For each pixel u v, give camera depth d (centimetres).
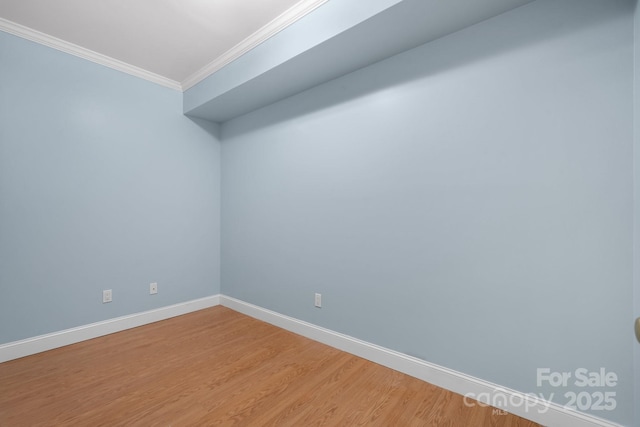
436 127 169
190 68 265
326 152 226
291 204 253
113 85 249
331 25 169
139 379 175
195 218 309
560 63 132
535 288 139
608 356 122
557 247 133
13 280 201
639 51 111
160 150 281
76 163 229
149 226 273
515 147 144
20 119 203
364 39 170
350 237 210
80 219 231
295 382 172
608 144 122
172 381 174
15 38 201
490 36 151
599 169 124
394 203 187
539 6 138
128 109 259
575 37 129
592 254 125
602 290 123
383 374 181
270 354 208
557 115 133
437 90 169
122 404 152
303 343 226
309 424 138
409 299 180
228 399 156
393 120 188
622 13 119
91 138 237
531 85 140
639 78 111
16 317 203
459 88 161
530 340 140
